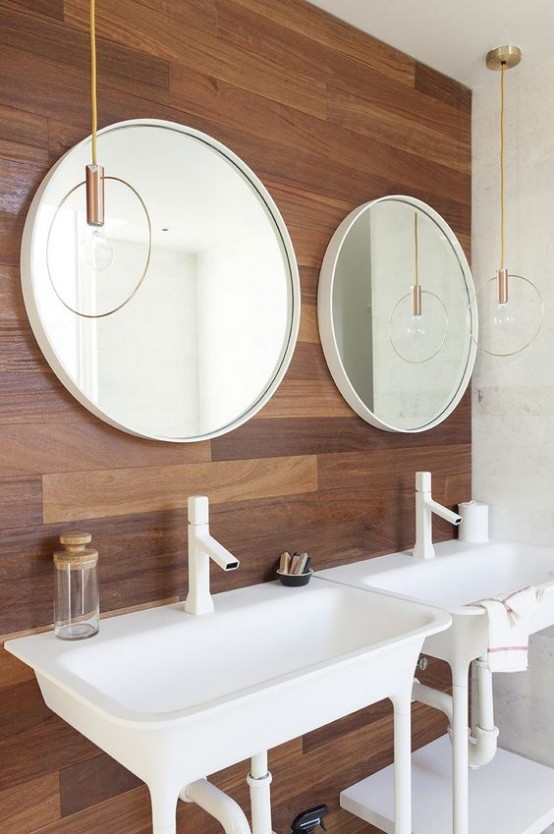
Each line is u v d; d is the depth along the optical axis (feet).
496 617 4.64
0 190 3.95
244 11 5.16
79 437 4.28
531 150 6.57
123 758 3.26
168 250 4.60
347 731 5.98
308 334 5.58
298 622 4.82
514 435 6.77
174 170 4.65
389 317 6.11
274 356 5.23
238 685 4.34
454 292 6.78
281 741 3.51
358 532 5.95
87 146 4.22
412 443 6.45
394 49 6.28
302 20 5.54
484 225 6.98
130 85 4.50
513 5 5.55
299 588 5.06
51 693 3.83
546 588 5.01
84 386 4.18
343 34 5.85
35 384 4.09
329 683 3.66
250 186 5.07
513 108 6.68
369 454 6.05
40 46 4.12
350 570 5.62
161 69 4.66
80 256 4.16
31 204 4.05
